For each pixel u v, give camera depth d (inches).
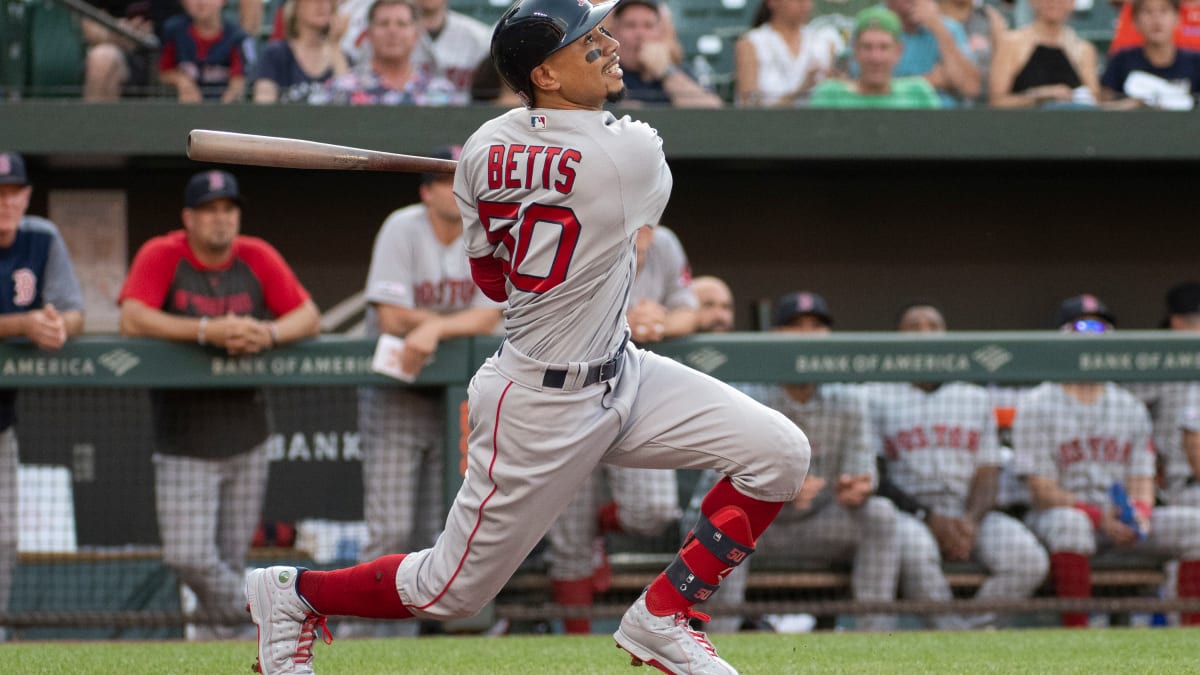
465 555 371.9
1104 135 996.6
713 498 381.7
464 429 697.0
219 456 696.4
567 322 354.0
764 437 366.6
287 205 1074.1
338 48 987.9
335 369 693.3
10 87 973.8
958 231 1115.3
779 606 695.1
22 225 738.8
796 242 1107.3
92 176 1048.8
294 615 399.9
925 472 746.8
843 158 987.3
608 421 363.3
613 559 732.0
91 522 740.7
